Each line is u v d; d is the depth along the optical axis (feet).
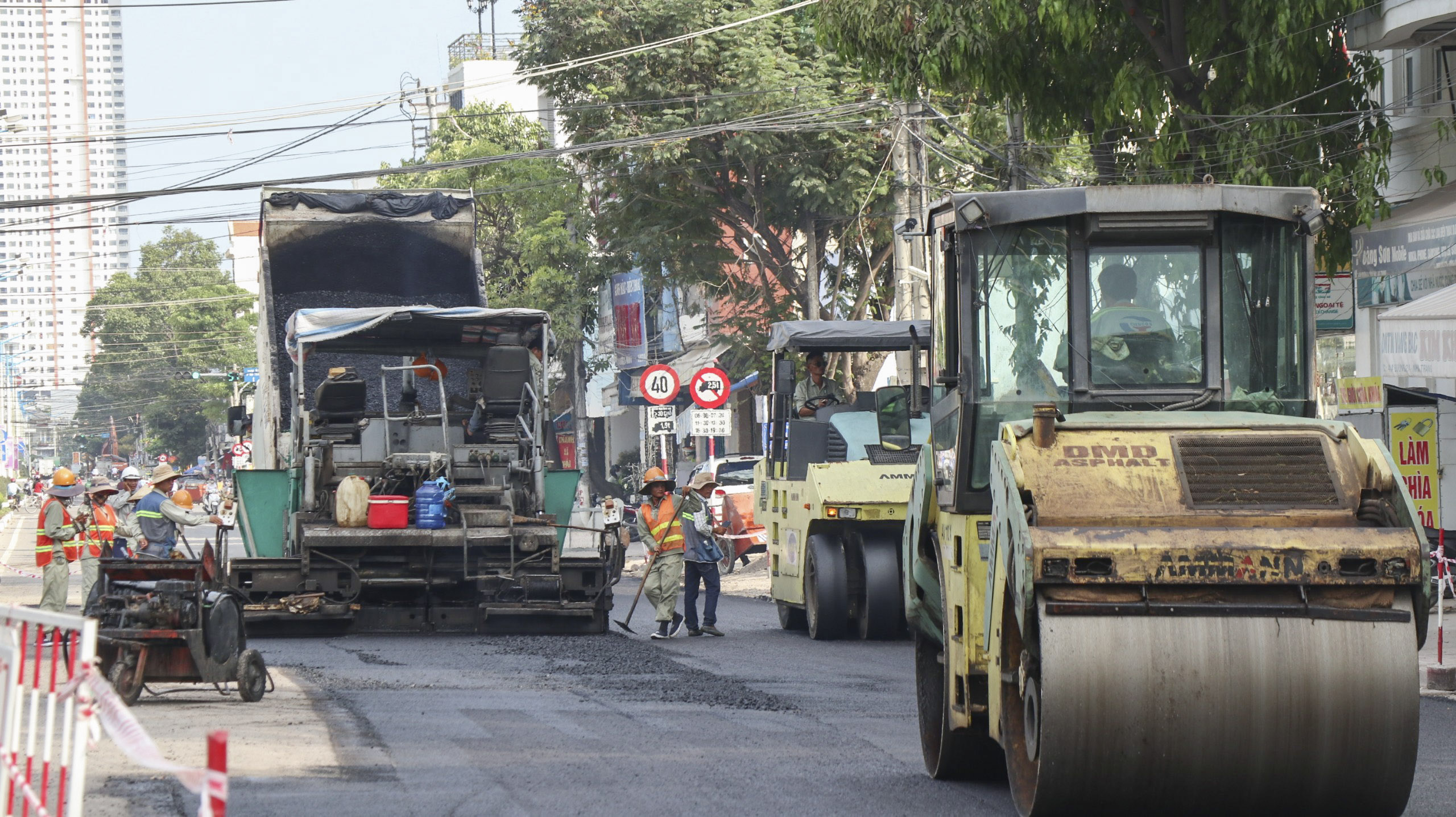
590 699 122.42
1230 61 194.29
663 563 176.76
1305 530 67.51
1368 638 66.18
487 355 192.03
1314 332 85.66
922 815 78.79
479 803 79.82
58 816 57.06
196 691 124.77
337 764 90.58
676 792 84.02
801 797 83.35
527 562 176.86
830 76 347.97
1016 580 68.44
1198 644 66.08
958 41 204.33
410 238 222.89
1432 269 195.72
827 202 338.75
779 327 191.31
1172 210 84.38
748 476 339.77
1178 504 69.31
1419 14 184.75
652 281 373.81
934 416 92.43
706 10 347.15
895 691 128.98
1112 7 205.77
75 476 190.08
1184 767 66.39
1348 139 197.88
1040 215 84.69
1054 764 66.39
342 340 200.34
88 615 115.75
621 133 345.51
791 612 189.67
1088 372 84.53
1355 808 67.56
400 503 173.88
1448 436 188.65
